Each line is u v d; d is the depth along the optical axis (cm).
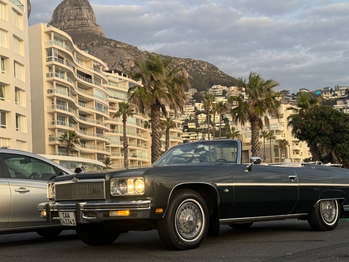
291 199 771
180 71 3959
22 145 5209
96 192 626
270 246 682
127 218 600
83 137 8119
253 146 4556
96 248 723
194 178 653
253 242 726
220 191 676
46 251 718
